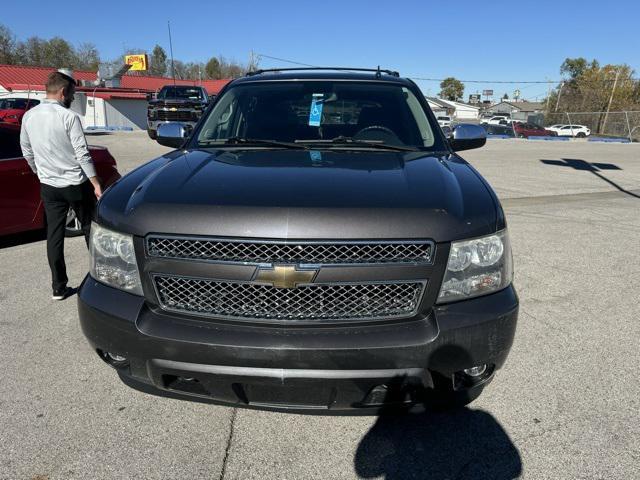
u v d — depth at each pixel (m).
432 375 2.17
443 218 2.18
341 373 2.10
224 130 3.54
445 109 69.25
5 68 41.22
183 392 2.32
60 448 2.42
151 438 2.50
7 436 2.50
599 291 4.54
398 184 2.42
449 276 2.18
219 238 2.10
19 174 5.59
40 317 3.86
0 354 3.28
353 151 3.18
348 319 2.13
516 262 5.35
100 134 26.17
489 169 13.98
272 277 2.08
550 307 4.16
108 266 2.33
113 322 2.25
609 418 2.69
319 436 2.54
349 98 3.70
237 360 2.12
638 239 6.37
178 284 2.19
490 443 2.50
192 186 2.38
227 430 2.57
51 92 4.02
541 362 3.26
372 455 2.42
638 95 52.97
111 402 2.78
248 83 3.92
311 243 2.07
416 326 2.14
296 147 3.26
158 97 20.11
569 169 14.38
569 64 72.25
